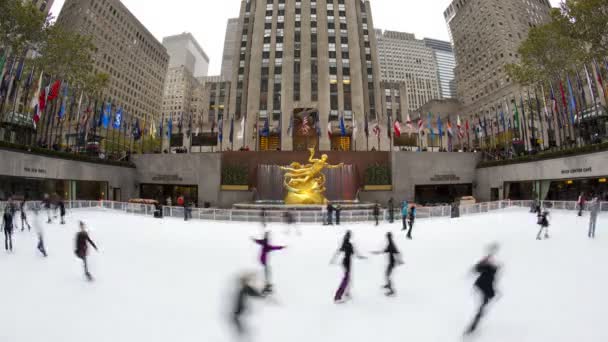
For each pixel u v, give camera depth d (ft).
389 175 116.98
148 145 212.84
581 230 51.96
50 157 91.61
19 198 84.28
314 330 19.08
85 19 265.13
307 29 203.72
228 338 18.11
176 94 443.32
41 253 37.78
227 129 188.85
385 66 576.61
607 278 27.61
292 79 194.18
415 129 184.34
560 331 18.60
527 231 53.06
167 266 32.94
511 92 230.48
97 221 68.64
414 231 57.31
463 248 41.27
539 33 111.96
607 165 80.74
